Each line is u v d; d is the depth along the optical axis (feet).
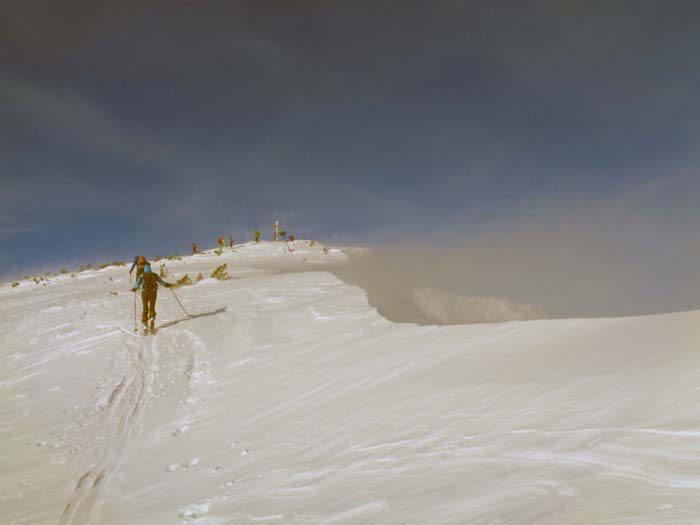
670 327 8.66
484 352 11.32
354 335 18.44
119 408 16.74
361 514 5.57
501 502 4.73
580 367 8.09
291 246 95.86
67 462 12.25
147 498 9.05
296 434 9.93
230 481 8.51
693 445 4.59
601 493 4.31
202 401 15.87
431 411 8.40
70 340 30.50
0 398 20.02
